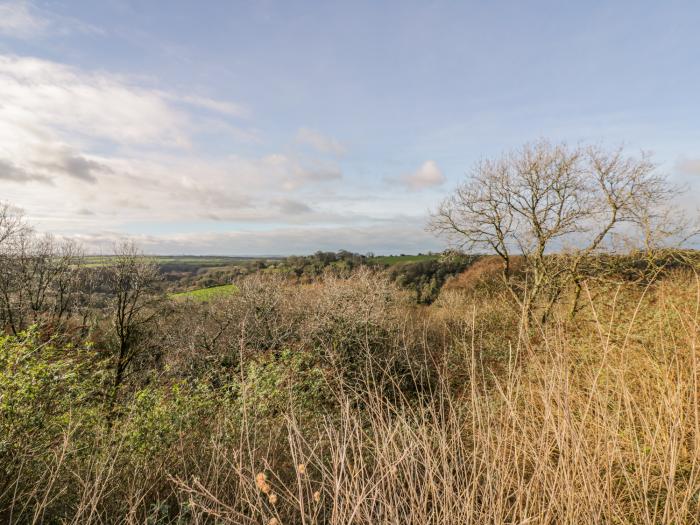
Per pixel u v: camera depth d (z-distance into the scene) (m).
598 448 2.37
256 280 17.84
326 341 11.51
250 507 2.49
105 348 16.95
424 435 2.64
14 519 3.54
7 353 5.21
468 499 2.34
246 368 9.06
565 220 12.67
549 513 2.24
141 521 3.50
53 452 4.27
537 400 2.96
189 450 4.88
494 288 14.59
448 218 15.55
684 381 2.96
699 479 2.69
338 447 2.47
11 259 20.36
